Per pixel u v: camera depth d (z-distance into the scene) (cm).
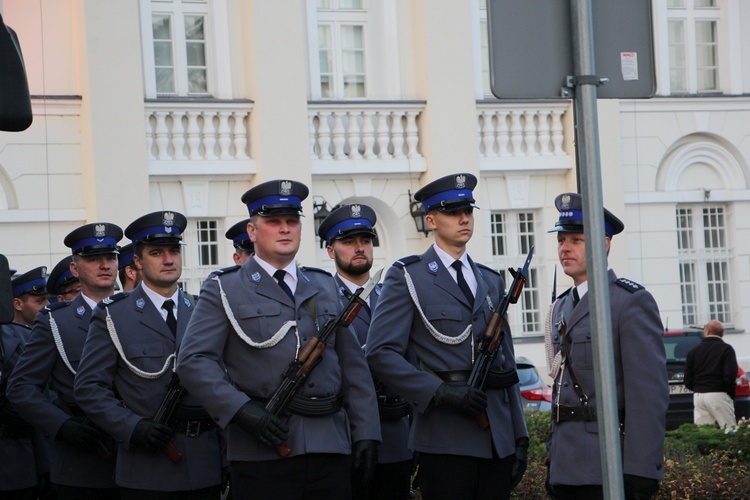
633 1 575
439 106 2247
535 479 1046
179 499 851
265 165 2153
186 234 2152
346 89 2266
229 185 2175
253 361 739
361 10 2270
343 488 743
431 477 808
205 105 2142
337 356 763
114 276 978
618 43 574
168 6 2161
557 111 2353
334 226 1028
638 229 2398
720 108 2448
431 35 2245
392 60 2283
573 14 563
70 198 2081
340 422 747
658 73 2434
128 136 2067
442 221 832
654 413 754
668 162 2423
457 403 776
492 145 2320
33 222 2056
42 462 1030
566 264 801
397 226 2266
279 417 725
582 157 557
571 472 776
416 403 791
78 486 917
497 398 818
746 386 1830
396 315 818
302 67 2177
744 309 2459
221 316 745
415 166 2255
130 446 844
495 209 2327
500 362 823
